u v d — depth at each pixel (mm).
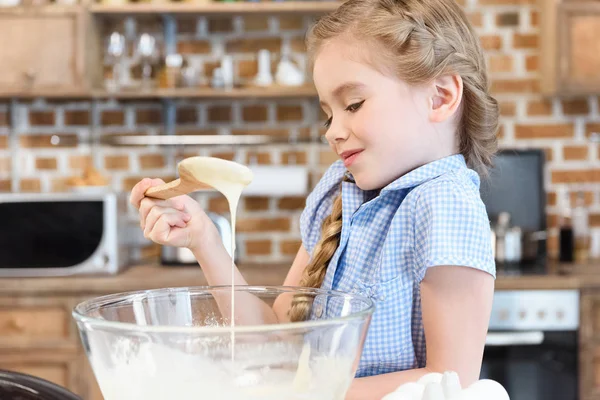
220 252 1180
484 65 1202
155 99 3266
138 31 3240
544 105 3232
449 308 989
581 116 3234
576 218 3074
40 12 2924
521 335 2611
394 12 1088
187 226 1157
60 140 3256
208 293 793
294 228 3273
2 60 2934
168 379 594
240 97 3152
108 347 620
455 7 1183
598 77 2963
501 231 2955
